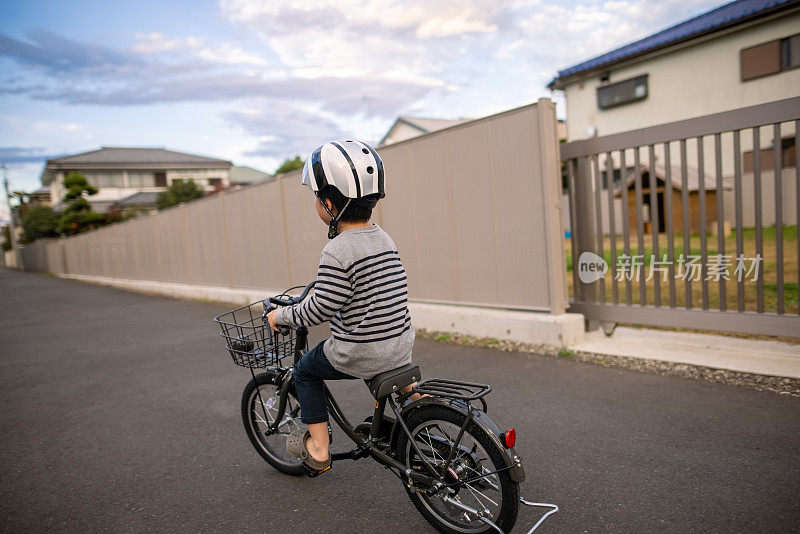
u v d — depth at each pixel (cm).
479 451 221
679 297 657
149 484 293
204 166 4234
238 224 1005
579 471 272
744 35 1491
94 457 334
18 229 4272
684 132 438
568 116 1912
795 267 802
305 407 241
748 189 1524
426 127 3114
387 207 659
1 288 2016
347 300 204
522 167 506
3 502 278
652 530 219
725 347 448
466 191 562
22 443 364
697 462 271
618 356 450
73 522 255
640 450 289
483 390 198
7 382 537
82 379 532
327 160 206
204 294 1137
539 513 236
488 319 545
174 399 446
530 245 510
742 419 316
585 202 511
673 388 374
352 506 258
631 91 1727
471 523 221
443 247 596
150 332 790
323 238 790
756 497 236
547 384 404
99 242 1962
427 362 489
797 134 384
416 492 230
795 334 394
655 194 464
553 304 498
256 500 269
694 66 1591
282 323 230
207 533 240
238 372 523
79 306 1223
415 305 629
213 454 330
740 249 420
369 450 237
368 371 212
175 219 1266
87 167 3919
